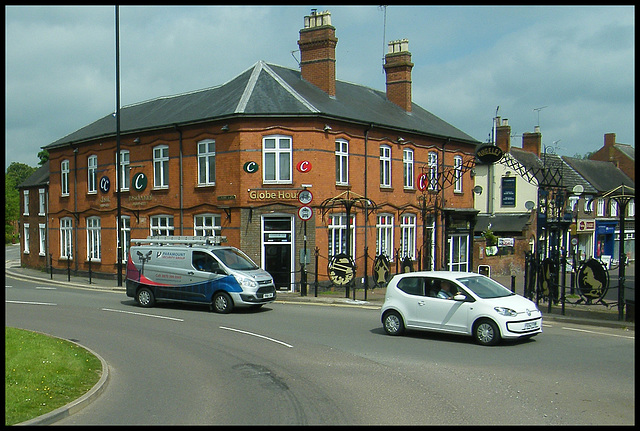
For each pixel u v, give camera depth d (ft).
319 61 91.97
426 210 97.76
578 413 26.40
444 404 27.89
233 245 81.25
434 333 48.19
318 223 81.20
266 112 79.87
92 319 55.52
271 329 50.31
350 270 76.84
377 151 91.15
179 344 43.57
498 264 114.73
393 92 106.42
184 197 87.81
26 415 24.80
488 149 84.69
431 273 46.91
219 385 31.71
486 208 137.59
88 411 26.73
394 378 33.09
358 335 47.42
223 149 82.38
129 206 96.89
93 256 106.83
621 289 54.29
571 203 140.46
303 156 80.48
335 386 31.37
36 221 127.95
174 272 62.80
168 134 90.07
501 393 29.81
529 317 43.11
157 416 25.99
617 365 36.22
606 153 191.42
